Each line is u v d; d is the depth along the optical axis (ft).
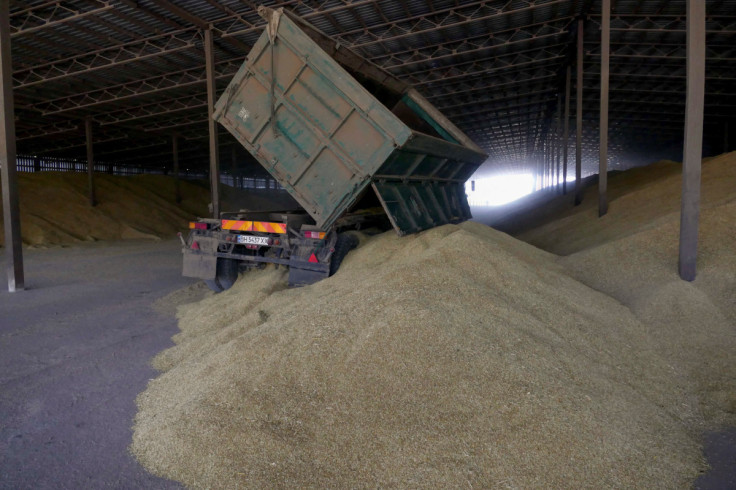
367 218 25.90
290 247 21.83
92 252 49.47
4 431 10.96
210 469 8.82
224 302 20.86
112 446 10.29
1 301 25.12
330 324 12.48
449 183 29.55
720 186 29.60
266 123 21.29
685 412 11.02
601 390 10.77
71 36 44.96
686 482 8.46
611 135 122.42
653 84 80.74
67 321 20.68
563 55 67.15
